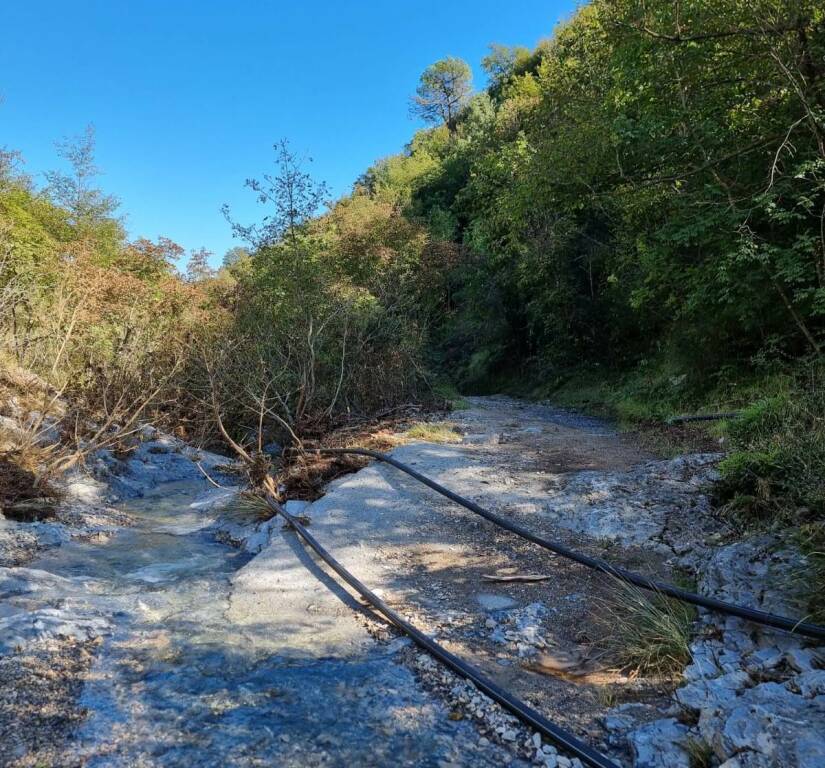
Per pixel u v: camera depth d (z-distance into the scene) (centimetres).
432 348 2059
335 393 1070
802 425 437
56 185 1734
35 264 1002
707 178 793
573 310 1670
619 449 759
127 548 522
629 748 227
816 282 730
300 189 1169
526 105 1808
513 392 2055
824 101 686
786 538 337
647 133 743
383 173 4669
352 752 223
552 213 1552
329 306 1122
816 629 258
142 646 309
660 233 799
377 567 434
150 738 229
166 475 845
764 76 742
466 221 3122
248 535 552
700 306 920
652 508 481
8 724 232
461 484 605
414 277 1517
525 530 484
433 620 346
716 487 468
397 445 792
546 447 784
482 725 245
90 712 244
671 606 328
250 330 1005
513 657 304
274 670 284
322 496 612
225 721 240
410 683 276
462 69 6031
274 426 1089
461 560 443
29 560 463
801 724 203
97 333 970
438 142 5059
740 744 203
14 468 627
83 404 838
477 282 2086
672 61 750
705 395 993
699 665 272
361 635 330
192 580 425
